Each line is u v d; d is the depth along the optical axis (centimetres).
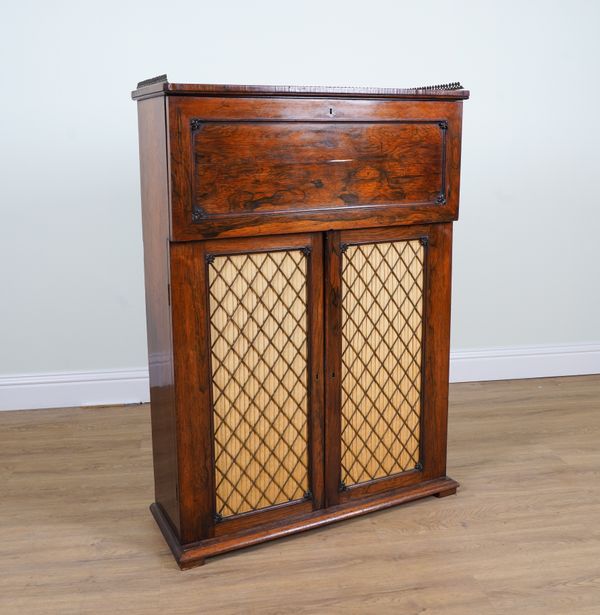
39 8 302
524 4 334
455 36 333
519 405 330
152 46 312
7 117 307
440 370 243
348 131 207
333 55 326
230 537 216
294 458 223
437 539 222
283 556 214
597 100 348
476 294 357
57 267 322
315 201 206
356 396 229
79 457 281
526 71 340
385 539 222
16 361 328
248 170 195
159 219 198
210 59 317
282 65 322
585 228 360
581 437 295
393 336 232
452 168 226
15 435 302
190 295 197
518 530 226
